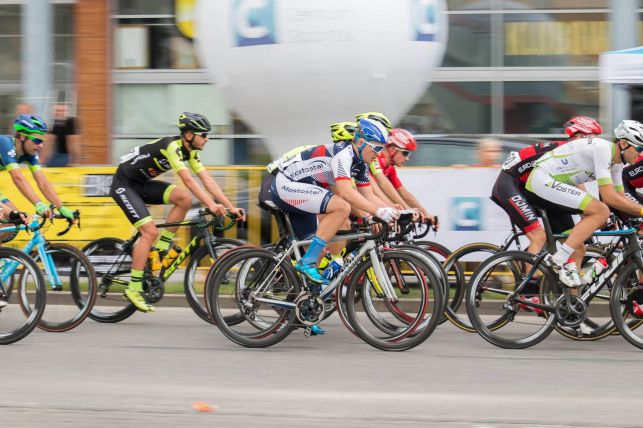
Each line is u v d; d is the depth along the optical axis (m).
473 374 18.91
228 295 21.95
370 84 28.39
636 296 21.11
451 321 23.92
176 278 28.97
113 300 25.14
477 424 15.14
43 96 46.16
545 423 15.23
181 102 45.97
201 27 29.98
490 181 28.81
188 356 20.64
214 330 24.05
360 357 20.56
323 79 28.22
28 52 46.03
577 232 21.33
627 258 21.39
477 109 45.06
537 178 22.20
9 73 46.50
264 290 21.28
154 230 24.53
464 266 24.28
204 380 18.31
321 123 29.42
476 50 44.81
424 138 32.66
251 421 15.33
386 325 21.53
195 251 24.67
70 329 23.50
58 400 16.66
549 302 21.52
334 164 20.86
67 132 38.09
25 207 30.19
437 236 29.09
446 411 15.98
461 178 28.91
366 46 27.80
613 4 44.03
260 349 21.48
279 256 21.20
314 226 22.22
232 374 18.84
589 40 44.47
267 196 21.83
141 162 24.45
